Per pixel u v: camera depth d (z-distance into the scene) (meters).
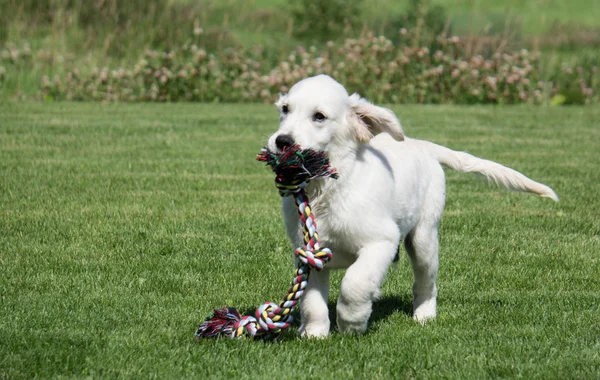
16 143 14.06
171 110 19.08
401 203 5.92
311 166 5.31
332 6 27.22
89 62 22.44
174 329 5.79
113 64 22.92
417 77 21.91
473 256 8.16
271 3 39.00
